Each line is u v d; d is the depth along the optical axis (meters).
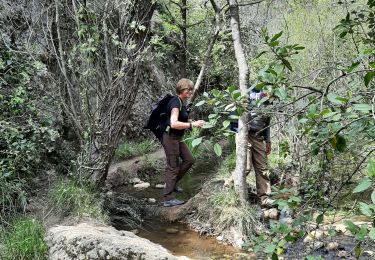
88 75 4.88
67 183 4.85
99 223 4.38
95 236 3.23
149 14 5.19
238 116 1.93
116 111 5.14
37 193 4.89
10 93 4.85
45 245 3.60
